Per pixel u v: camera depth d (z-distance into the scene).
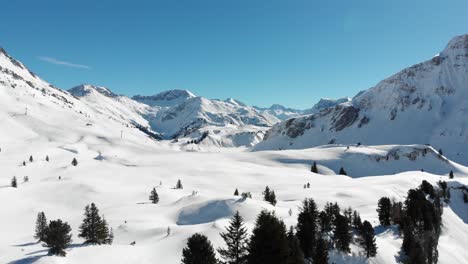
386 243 67.94
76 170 176.88
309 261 49.78
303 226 51.53
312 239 50.91
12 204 110.06
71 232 82.69
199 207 89.50
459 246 91.12
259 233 31.58
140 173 176.50
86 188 127.88
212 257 35.22
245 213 82.06
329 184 150.12
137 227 75.31
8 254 54.16
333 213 67.88
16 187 128.25
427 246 74.81
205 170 187.12
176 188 141.12
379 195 113.44
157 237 65.44
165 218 88.88
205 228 63.75
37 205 110.88
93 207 66.25
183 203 99.06
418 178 143.25
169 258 51.47
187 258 35.00
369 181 141.88
